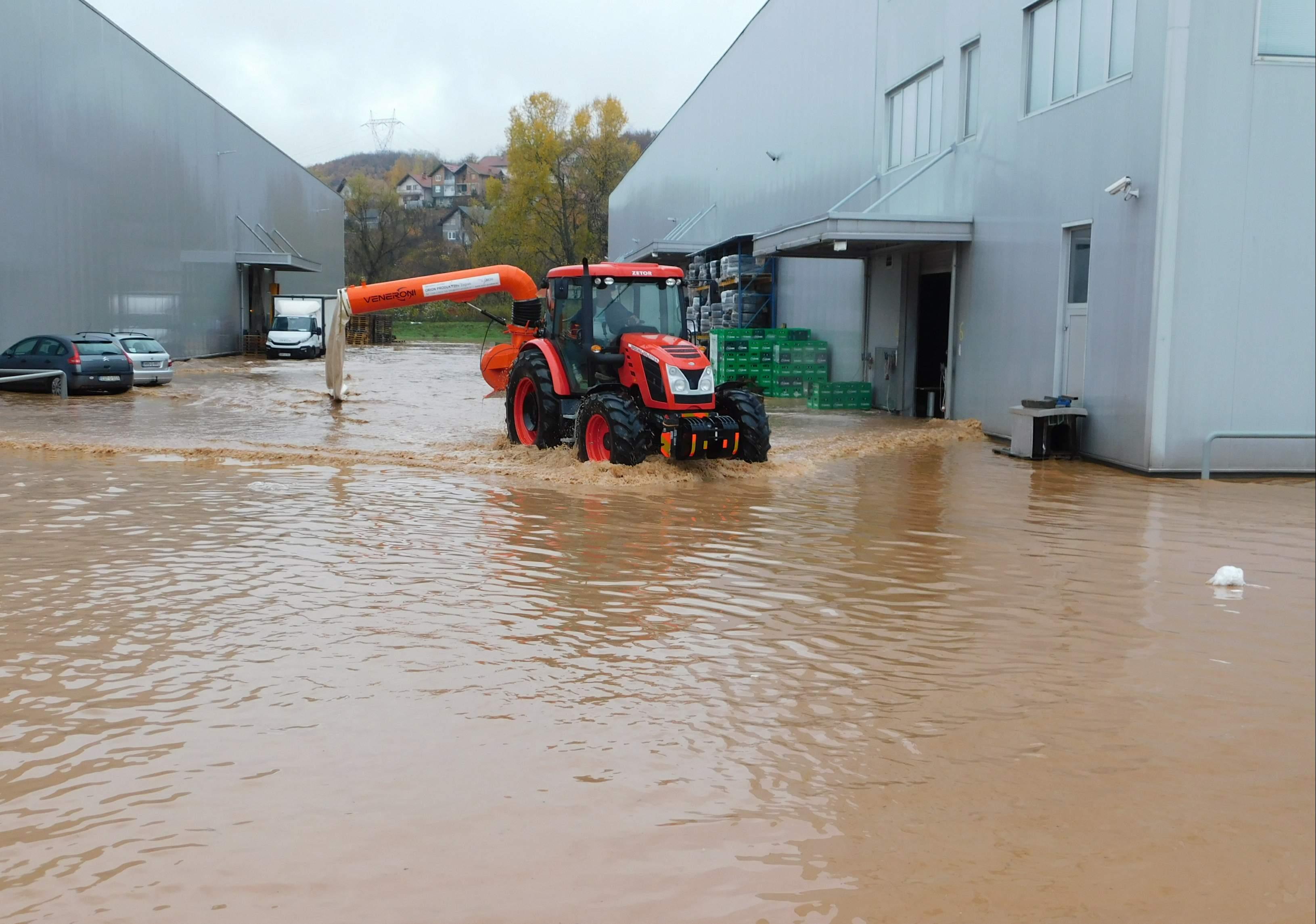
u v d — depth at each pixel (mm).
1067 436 14258
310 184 57000
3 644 5871
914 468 13172
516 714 4934
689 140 39312
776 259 27797
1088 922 3334
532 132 78438
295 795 4094
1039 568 7895
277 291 48812
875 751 4570
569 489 11133
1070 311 14508
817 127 25234
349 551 8227
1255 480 12305
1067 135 14359
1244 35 12039
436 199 155125
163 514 9680
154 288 33344
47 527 9023
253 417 18281
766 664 5676
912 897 3455
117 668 5500
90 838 3764
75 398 21344
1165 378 12344
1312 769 4414
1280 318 12445
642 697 5180
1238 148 12172
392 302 16859
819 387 21656
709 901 3418
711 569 7766
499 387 16750
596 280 12422
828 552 8336
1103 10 13633
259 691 5191
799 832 3873
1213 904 3439
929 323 20422
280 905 3363
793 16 26797
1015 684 5410
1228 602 6980
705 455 11891
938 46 18812
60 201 26484
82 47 27719
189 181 36938
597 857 3674
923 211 19453
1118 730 4828
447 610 6613
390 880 3510
